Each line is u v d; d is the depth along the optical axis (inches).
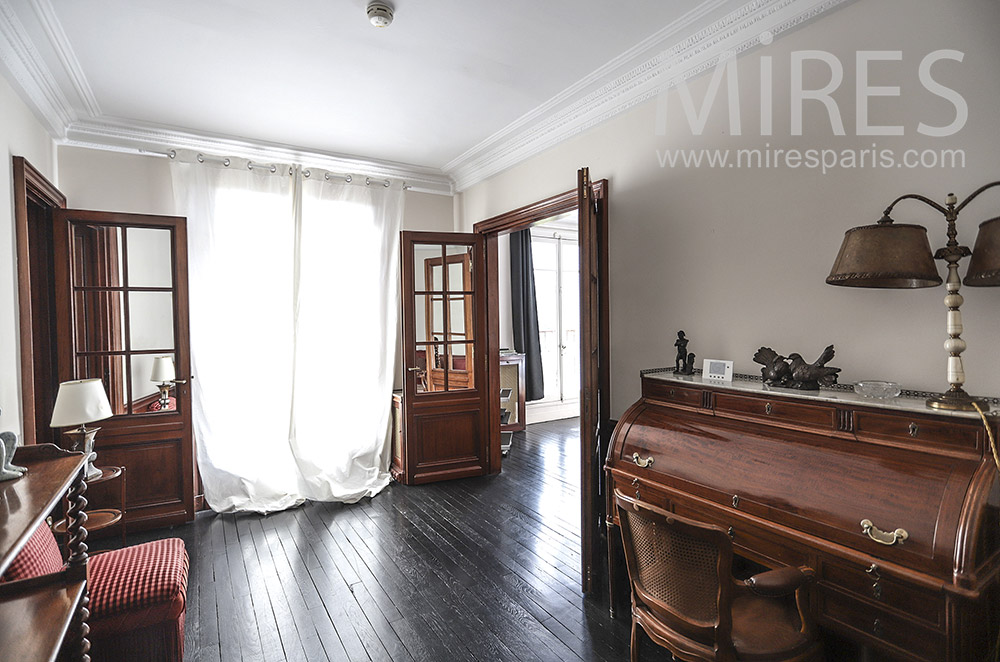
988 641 53.9
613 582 94.2
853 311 81.4
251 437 154.2
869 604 58.6
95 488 130.3
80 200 138.9
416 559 117.4
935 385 72.5
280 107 133.4
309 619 94.0
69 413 103.8
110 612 71.2
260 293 157.3
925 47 73.0
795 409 73.9
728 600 56.8
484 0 89.0
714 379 90.9
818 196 85.4
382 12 89.4
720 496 74.7
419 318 179.6
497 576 109.3
